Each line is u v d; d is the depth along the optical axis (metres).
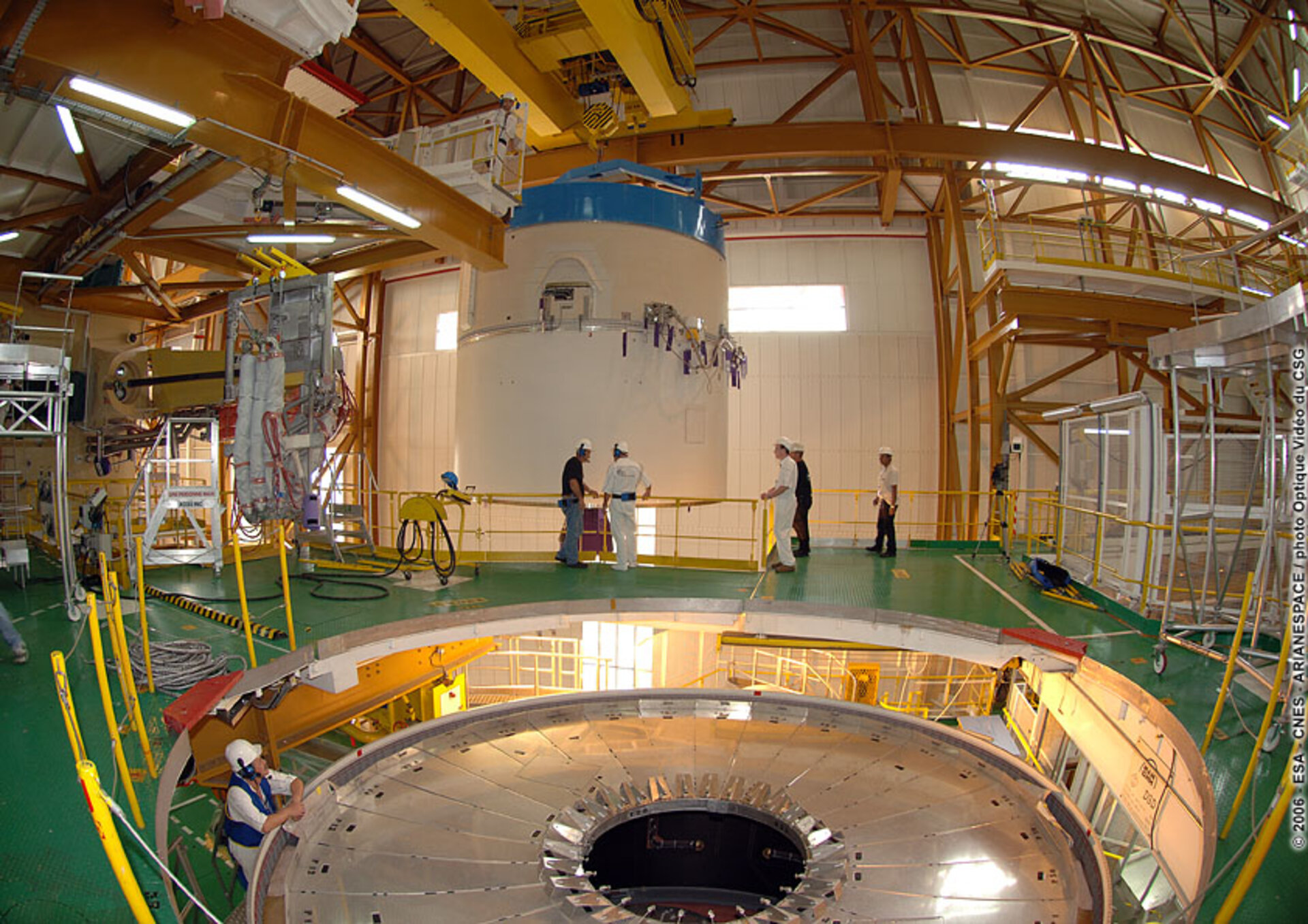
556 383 14.24
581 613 10.65
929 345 24.72
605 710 9.64
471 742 8.77
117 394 12.23
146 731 6.44
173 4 7.96
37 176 12.33
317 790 7.23
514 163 13.56
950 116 24.67
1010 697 15.29
